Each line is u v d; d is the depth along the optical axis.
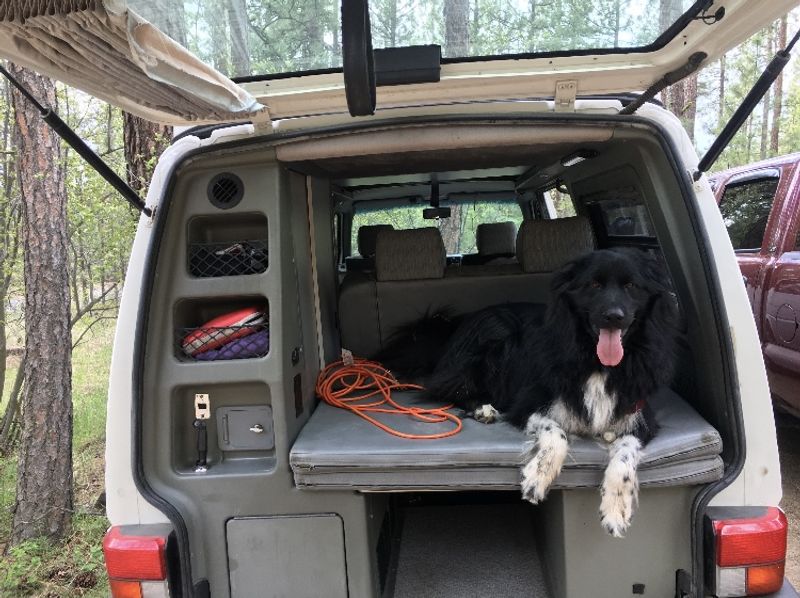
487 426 2.31
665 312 2.25
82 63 1.43
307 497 2.02
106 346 10.01
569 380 2.23
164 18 1.33
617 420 2.11
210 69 1.48
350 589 2.04
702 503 1.85
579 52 1.84
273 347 2.03
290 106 1.97
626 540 1.96
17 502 4.52
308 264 2.58
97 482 5.39
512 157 3.05
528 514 3.06
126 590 1.87
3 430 6.12
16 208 6.03
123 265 6.83
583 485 1.98
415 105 2.05
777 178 4.84
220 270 2.12
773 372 4.45
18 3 1.13
